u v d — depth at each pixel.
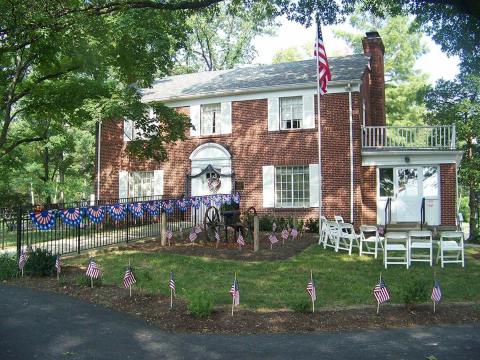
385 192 19.27
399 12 14.47
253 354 5.72
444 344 6.09
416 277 10.29
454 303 8.14
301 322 6.94
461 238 11.78
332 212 19.17
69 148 28.78
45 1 11.66
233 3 16.66
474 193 28.09
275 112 20.38
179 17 16.81
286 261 12.08
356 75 19.30
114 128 23.83
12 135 25.69
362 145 19.73
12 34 12.32
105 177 24.00
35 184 28.56
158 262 11.48
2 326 6.64
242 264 11.50
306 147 19.78
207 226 15.72
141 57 18.09
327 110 19.39
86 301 8.00
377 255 13.30
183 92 22.33
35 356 5.56
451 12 12.44
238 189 20.95
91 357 5.58
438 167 18.50
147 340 6.20
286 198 20.22
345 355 5.70
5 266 9.95
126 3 12.30
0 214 19.17
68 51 16.38
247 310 7.52
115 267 10.83
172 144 22.45
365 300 8.27
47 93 18.86
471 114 27.39
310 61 23.55
